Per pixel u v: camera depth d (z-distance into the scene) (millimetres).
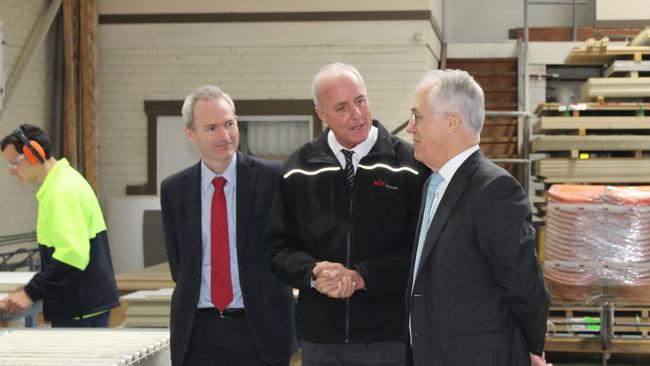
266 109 9625
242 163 3465
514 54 11117
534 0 12602
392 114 9508
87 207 4223
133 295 5137
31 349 2912
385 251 3221
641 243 5164
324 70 3227
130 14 9742
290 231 3350
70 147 9172
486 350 2588
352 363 3246
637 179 7141
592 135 7309
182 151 9836
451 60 11164
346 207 3248
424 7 9438
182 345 3373
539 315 2584
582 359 6887
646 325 6242
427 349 2646
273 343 3400
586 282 5211
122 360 2719
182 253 3439
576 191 5273
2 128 8469
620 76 7941
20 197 8719
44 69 9148
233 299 3398
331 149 3316
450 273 2615
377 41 9500
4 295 4738
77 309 4203
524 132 10109
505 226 2553
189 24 9719
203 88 3432
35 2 8828
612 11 11422
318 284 3053
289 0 9594
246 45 9656
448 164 2713
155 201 8930
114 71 9820
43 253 4230
